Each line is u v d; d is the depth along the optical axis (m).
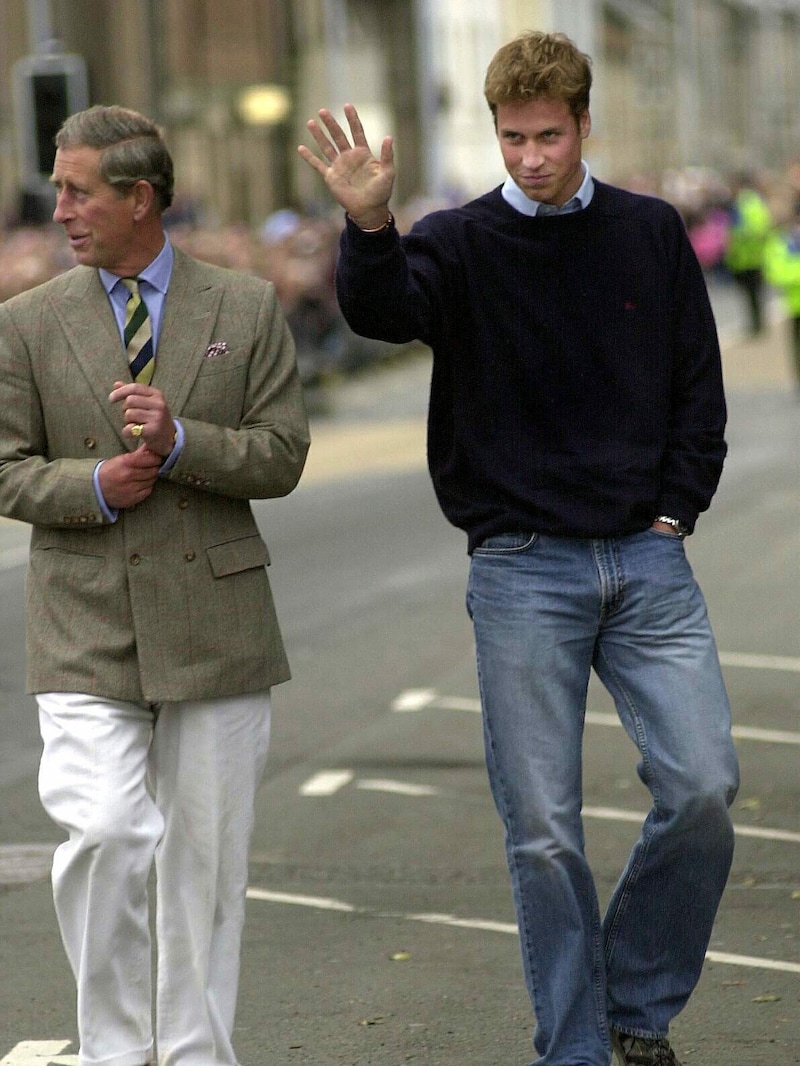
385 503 62.16
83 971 16.22
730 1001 20.06
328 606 44.78
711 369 17.20
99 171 16.11
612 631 17.03
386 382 108.81
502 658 16.84
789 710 33.94
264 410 16.52
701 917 17.06
